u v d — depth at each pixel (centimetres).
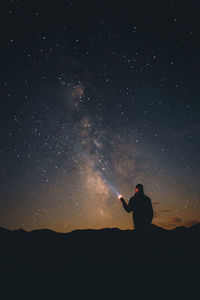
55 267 447
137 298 352
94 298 359
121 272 420
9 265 454
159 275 402
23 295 370
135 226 537
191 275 394
